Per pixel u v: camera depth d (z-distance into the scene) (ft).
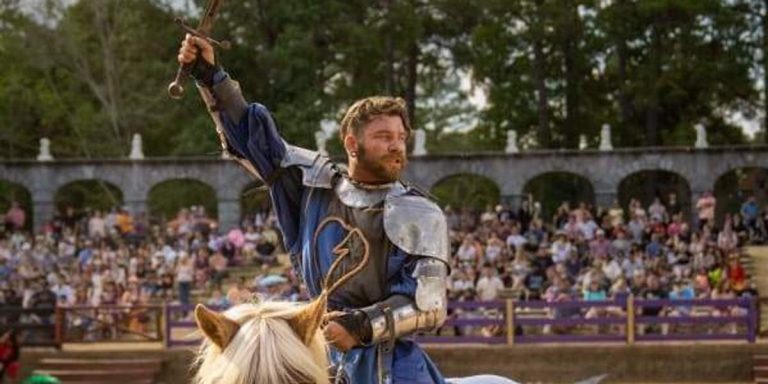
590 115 254.47
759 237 177.27
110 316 119.96
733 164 194.18
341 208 21.26
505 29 243.19
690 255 146.10
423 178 197.06
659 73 240.73
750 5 243.81
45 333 115.75
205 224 173.78
